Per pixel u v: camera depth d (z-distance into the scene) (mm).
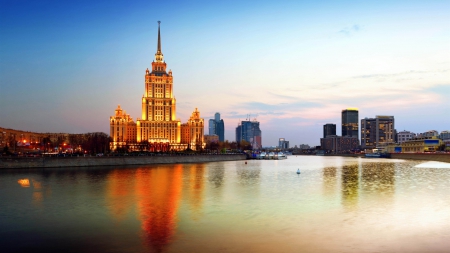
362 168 185875
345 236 49281
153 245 45906
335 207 68750
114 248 44844
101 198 80312
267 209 67188
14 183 108500
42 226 55281
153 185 104312
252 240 47750
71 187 99250
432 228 53000
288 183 110000
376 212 63969
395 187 98188
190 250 43969
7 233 51562
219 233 50938
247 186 102250
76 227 54594
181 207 69438
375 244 45875
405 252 42969
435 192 87812
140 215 62469
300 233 50812
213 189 95500
